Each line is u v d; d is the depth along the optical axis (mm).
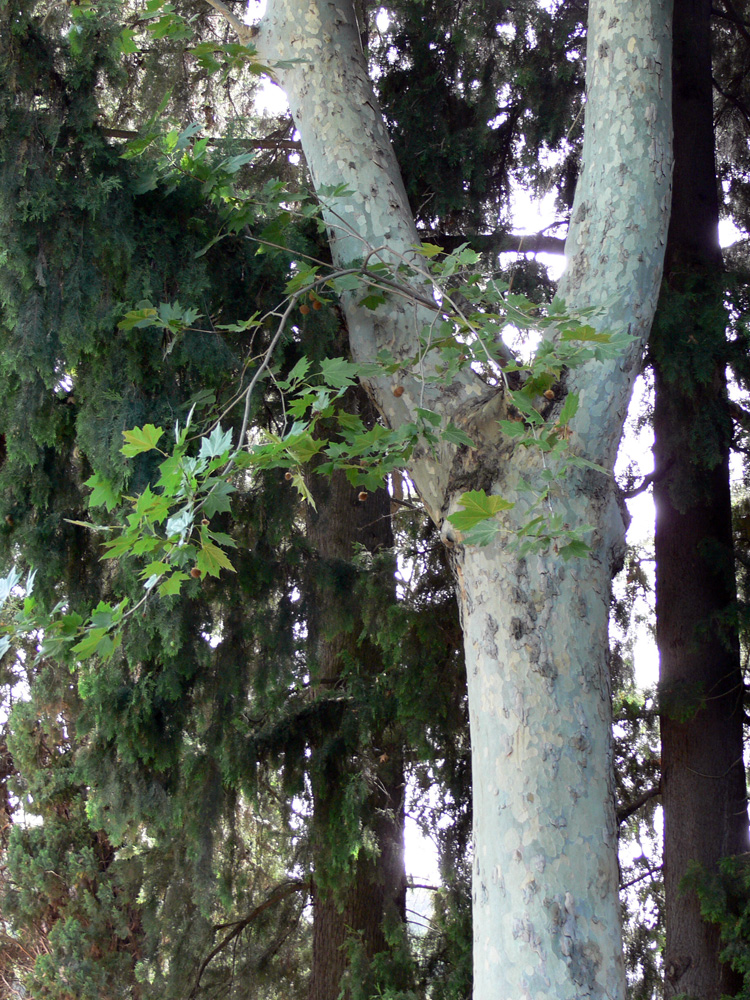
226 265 4289
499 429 3412
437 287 3346
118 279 3926
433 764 6602
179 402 3988
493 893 2953
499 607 3205
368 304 3676
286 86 4410
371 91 4387
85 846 9562
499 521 2984
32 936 9656
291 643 5391
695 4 7375
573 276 3727
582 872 2906
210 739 5504
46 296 3693
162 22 4043
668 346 5703
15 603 6023
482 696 3180
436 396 3590
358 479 3254
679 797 6434
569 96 6828
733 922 5551
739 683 6523
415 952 6910
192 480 2523
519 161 7156
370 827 6168
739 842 6277
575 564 3232
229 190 3943
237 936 8219
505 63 6906
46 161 3734
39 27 3846
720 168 8266
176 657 4613
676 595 6621
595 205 3754
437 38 6762
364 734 6293
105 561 4492
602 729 3125
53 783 9641
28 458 4129
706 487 6277
